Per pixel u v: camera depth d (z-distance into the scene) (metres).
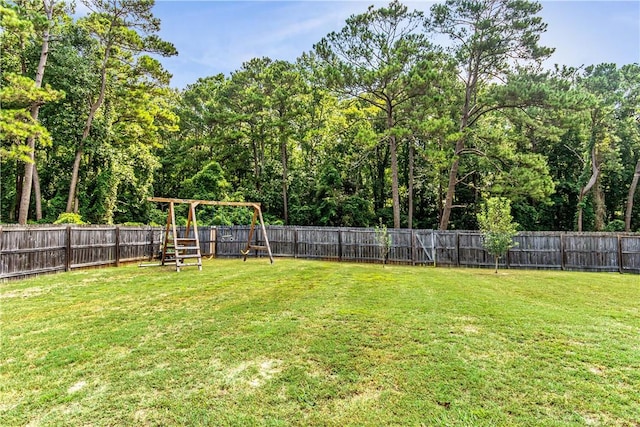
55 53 14.87
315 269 11.17
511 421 2.62
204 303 6.13
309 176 25.94
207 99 28.25
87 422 2.63
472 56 17.05
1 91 9.89
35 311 5.55
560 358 3.74
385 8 16.27
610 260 12.31
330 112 26.59
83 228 10.37
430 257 14.03
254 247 13.96
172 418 2.68
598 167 22.64
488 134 17.89
